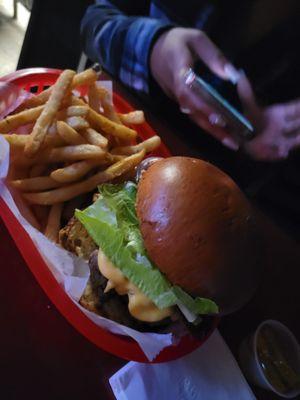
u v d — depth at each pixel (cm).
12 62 41
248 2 34
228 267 20
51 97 25
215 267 19
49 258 22
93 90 28
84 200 27
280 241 34
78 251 24
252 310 29
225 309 21
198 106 35
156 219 20
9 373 21
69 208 27
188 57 35
